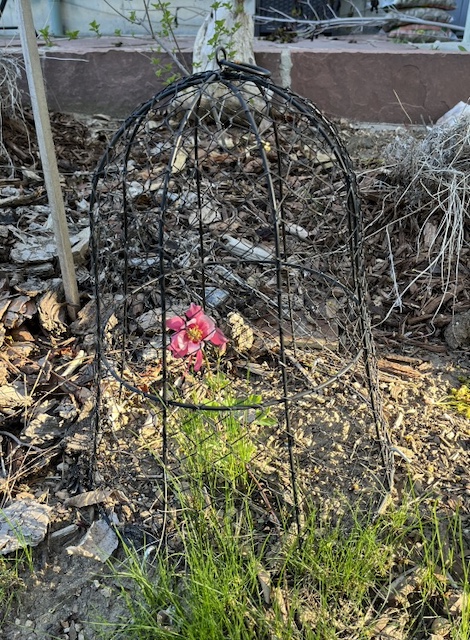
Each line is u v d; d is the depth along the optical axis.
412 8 4.09
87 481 1.65
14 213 2.55
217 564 1.41
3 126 3.00
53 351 2.03
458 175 2.52
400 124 3.42
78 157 3.04
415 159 2.57
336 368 2.05
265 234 2.50
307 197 2.38
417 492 1.63
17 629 1.35
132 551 1.48
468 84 3.29
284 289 2.36
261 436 1.78
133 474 1.66
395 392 1.99
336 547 1.45
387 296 2.41
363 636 1.30
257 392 1.95
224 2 3.23
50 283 2.20
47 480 1.68
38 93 1.82
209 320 1.46
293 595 1.35
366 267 2.50
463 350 2.20
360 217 1.62
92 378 1.92
